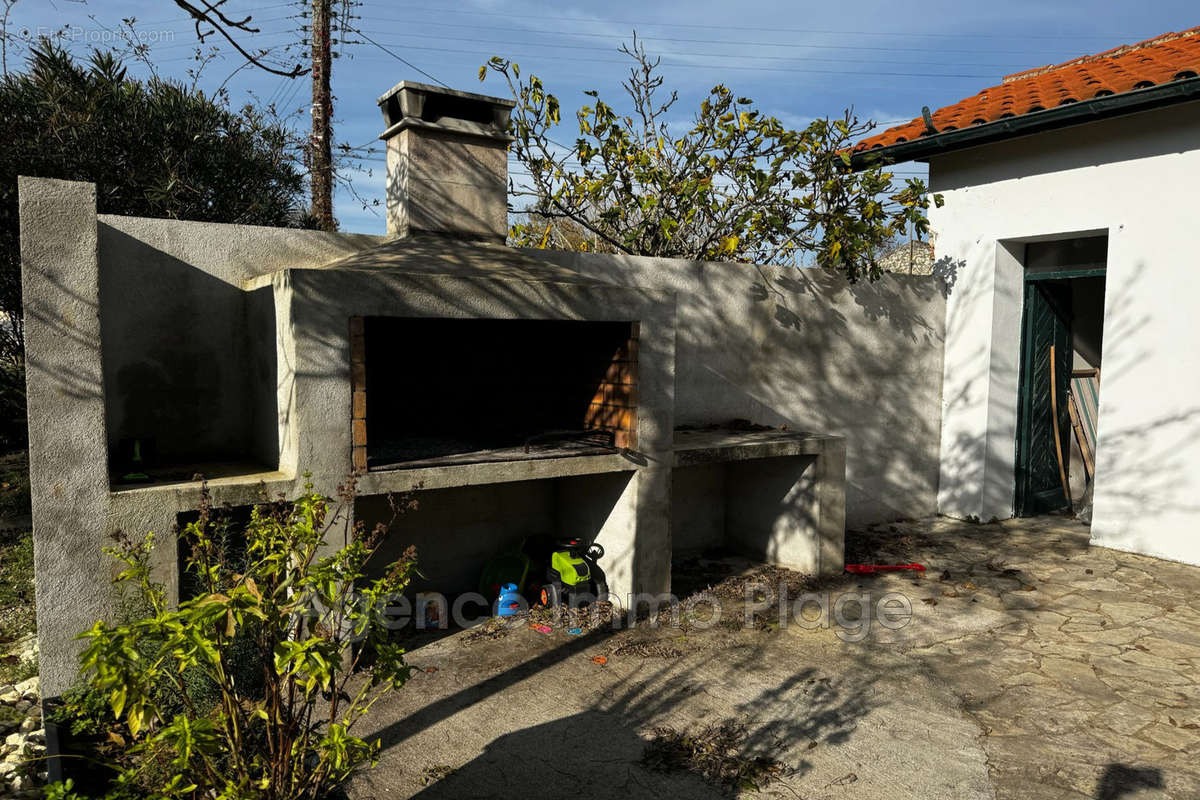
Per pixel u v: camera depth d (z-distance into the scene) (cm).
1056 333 923
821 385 818
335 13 1152
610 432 605
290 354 460
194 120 1083
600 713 447
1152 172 727
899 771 389
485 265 557
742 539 762
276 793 287
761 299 771
